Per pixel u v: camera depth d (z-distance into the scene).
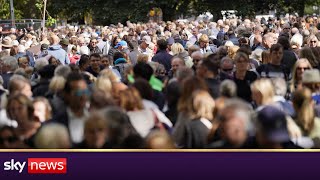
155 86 17.55
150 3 90.12
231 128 12.11
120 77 22.97
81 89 13.89
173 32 45.62
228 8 93.00
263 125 11.98
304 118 13.11
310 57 21.58
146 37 33.22
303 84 15.96
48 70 18.41
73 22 99.62
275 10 97.25
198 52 22.27
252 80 18.58
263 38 28.62
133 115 13.73
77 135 13.34
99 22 94.00
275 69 20.62
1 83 18.33
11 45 33.44
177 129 13.54
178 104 13.82
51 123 12.76
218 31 49.31
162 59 26.50
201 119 13.41
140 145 12.51
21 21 76.81
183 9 94.62
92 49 39.72
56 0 94.06
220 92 14.95
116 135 12.40
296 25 49.38
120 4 91.50
